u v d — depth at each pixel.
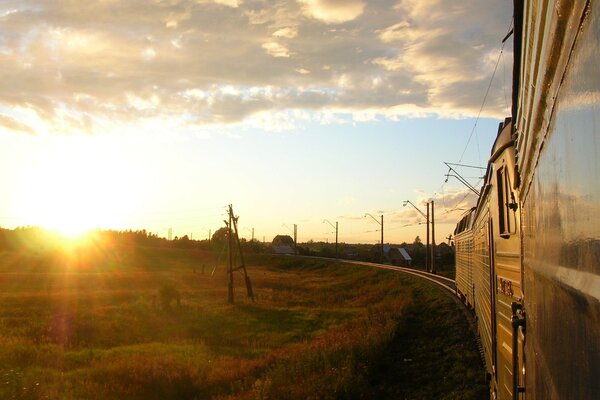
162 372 18.81
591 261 1.89
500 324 7.34
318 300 50.72
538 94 3.10
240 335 31.36
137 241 162.75
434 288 38.44
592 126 1.80
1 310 39.91
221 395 16.89
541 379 3.45
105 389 17.00
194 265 113.69
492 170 8.31
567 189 2.33
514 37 4.27
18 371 18.20
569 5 2.03
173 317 38.81
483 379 15.49
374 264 84.62
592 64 1.75
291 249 161.75
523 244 4.91
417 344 21.06
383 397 15.58
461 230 26.42
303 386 15.88
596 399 1.85
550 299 2.98
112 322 34.94
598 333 1.78
